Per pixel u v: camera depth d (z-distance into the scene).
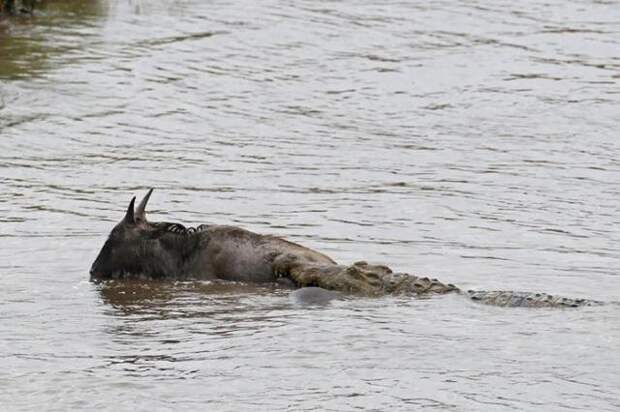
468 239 55.62
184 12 102.88
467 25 104.62
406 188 66.00
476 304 43.31
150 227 49.16
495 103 84.94
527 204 63.09
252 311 43.25
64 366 37.47
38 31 94.44
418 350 38.19
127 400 34.53
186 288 46.94
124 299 45.34
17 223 57.41
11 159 70.56
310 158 72.25
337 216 59.66
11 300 45.12
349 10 107.25
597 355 37.50
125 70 87.31
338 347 38.62
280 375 36.28
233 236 48.66
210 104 82.44
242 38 97.12
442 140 76.94
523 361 37.06
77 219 58.34
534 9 110.81
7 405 34.25
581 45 99.81
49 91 81.94
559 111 83.31
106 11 101.00
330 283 45.56
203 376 36.34
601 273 49.50
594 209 62.50
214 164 70.50
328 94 86.12
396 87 88.12
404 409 33.59
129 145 74.00
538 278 48.34
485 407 33.69
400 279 45.22
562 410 33.47
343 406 33.84
